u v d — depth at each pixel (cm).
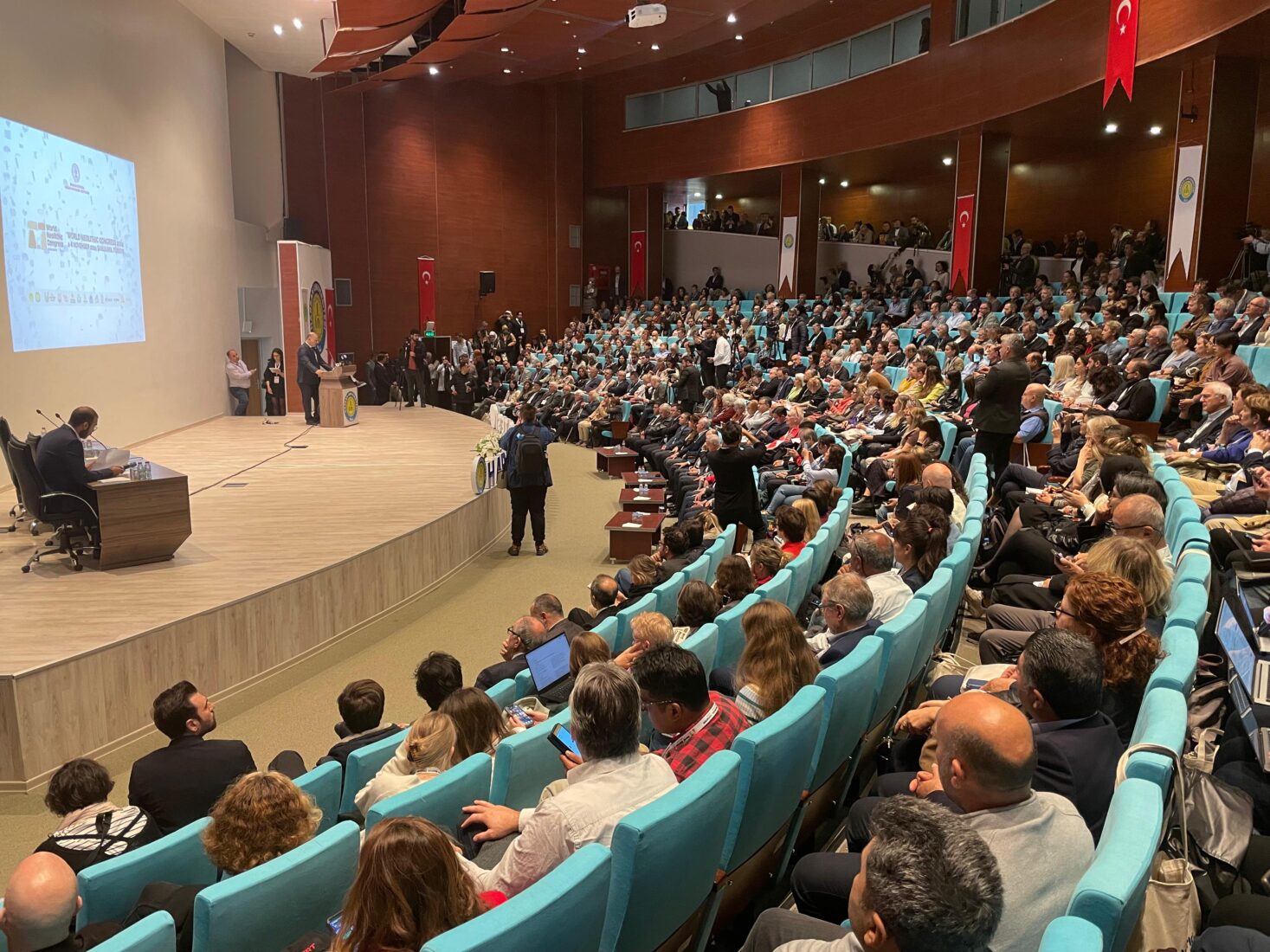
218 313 1530
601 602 555
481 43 1852
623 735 225
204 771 345
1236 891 199
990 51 1440
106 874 253
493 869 230
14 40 896
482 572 851
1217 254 1109
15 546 701
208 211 1477
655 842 194
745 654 318
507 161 2320
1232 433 618
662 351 1803
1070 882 173
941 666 390
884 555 418
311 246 1777
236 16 1427
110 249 1110
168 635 520
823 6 1755
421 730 309
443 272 2233
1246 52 1058
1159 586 324
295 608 614
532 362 2011
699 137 2138
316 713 543
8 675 444
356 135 2058
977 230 1546
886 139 1691
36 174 934
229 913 207
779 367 1367
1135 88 1230
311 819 260
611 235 2458
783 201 1966
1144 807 167
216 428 1398
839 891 233
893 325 1598
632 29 1809
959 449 812
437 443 1275
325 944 217
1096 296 1243
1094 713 224
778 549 564
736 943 264
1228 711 285
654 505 966
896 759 310
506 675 462
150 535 642
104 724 488
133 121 1185
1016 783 176
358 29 1416
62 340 989
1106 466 508
